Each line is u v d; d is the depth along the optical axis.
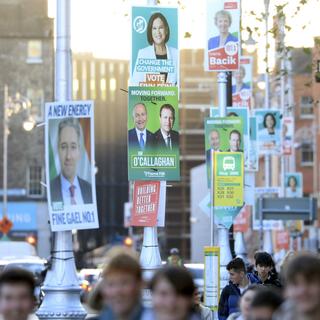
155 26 51.62
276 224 118.38
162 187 52.00
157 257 52.00
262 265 43.78
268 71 77.75
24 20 190.25
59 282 47.81
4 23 189.62
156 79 51.56
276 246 138.12
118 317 19.08
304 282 17.16
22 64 189.38
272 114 101.94
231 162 55.22
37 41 189.75
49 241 186.88
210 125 59.09
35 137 189.00
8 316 19.39
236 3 57.34
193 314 19.02
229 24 57.53
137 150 51.47
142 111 51.50
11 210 188.00
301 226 129.50
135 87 51.53
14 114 188.75
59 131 47.28
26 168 188.12
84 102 47.28
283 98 124.88
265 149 102.31
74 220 47.28
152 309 19.06
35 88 189.25
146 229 52.28
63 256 48.09
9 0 189.88
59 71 48.16
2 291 19.41
